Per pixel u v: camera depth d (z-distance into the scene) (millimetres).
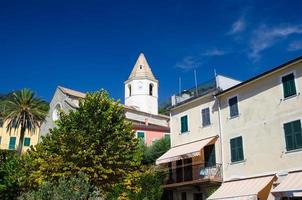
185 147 34906
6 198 32969
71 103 54906
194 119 36031
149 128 58281
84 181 20812
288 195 23078
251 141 29516
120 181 32344
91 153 30766
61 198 18531
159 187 36875
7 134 75188
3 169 33469
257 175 28312
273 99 28391
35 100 54469
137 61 86938
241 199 26328
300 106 26188
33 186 33625
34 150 37125
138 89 83062
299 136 25828
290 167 25969
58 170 30953
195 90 37281
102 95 34656
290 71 27391
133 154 34000
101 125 32719
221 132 32469
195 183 32344
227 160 31312
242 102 31141
